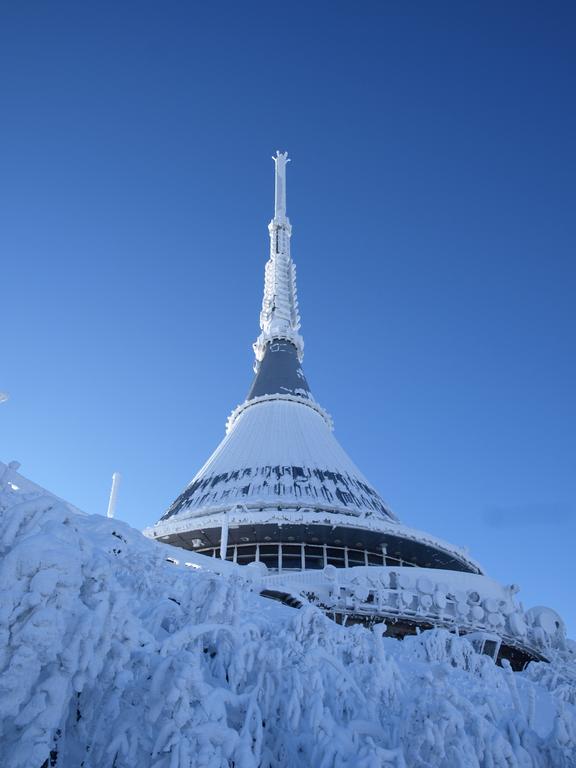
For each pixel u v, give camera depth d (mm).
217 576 12609
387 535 38938
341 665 11859
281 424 52562
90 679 8477
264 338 67062
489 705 13578
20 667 7680
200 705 8961
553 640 32094
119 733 8656
